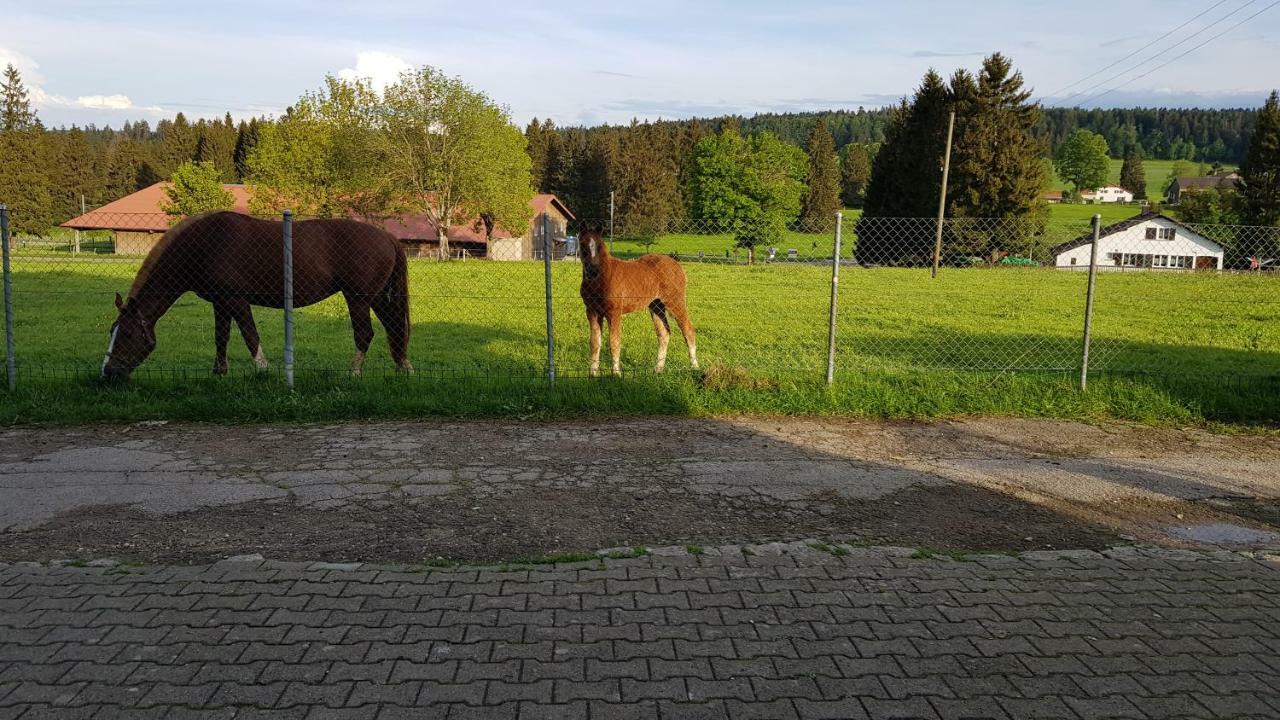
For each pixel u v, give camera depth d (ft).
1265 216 157.89
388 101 151.43
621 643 11.34
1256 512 17.87
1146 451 22.68
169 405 24.62
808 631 11.82
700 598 12.86
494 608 12.35
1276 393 28.19
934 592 13.29
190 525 15.88
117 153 318.86
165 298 28.27
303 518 16.34
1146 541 16.02
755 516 16.94
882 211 172.86
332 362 37.76
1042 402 27.45
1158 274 101.50
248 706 9.66
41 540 15.01
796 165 210.59
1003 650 11.40
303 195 160.25
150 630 11.51
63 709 9.56
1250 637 11.97
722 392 27.20
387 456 20.76
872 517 17.06
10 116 220.84
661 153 284.82
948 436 24.02
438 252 174.50
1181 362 42.29
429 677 10.34
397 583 13.20
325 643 11.19
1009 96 152.87
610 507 17.29
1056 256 113.39
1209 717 9.83
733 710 9.73
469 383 27.73
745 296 72.33
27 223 196.34
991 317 61.21
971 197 144.97
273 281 29.04
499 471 19.65
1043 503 18.20
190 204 164.86
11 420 23.61
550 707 9.71
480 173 150.00
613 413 25.75
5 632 11.42
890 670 10.77
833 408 26.55
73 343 43.16
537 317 56.90
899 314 61.77
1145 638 11.87
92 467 19.53
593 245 29.66
